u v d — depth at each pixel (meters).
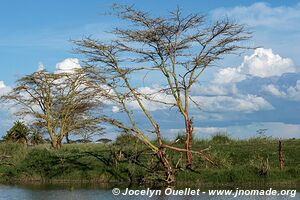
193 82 31.02
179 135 38.03
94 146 39.66
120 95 30.62
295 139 40.34
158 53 30.81
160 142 30.16
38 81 52.22
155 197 25.72
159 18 30.05
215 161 31.47
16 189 29.64
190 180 29.88
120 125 30.70
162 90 31.00
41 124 53.06
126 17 30.23
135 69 30.62
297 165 30.86
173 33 30.38
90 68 30.88
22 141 53.59
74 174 33.09
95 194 27.17
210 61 31.34
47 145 49.53
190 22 30.28
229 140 40.44
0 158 36.97
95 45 30.45
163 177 30.34
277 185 28.55
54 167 33.75
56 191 28.58
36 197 26.39
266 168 29.08
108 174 32.41
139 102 30.45
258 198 24.80
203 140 40.03
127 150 33.25
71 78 38.53
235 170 29.66
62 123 51.62
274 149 35.06
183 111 30.95
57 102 51.78
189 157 30.69
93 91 31.06
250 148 35.91
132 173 31.78
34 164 34.38
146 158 32.81
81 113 50.97
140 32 30.12
